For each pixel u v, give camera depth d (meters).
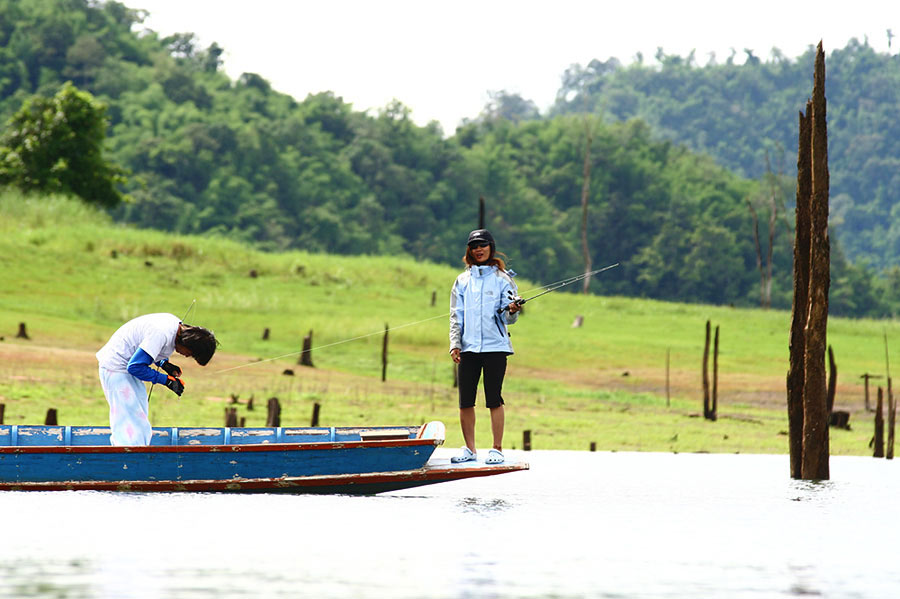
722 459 41.28
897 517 24.22
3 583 16.52
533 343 106.44
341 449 26.05
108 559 18.39
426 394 70.75
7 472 25.39
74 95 180.38
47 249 122.31
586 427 58.25
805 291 34.50
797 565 18.72
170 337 26.84
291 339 98.00
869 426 67.88
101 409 52.75
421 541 20.47
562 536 21.27
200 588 16.33
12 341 78.31
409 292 137.12
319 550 19.44
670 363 101.06
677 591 16.61
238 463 25.88
